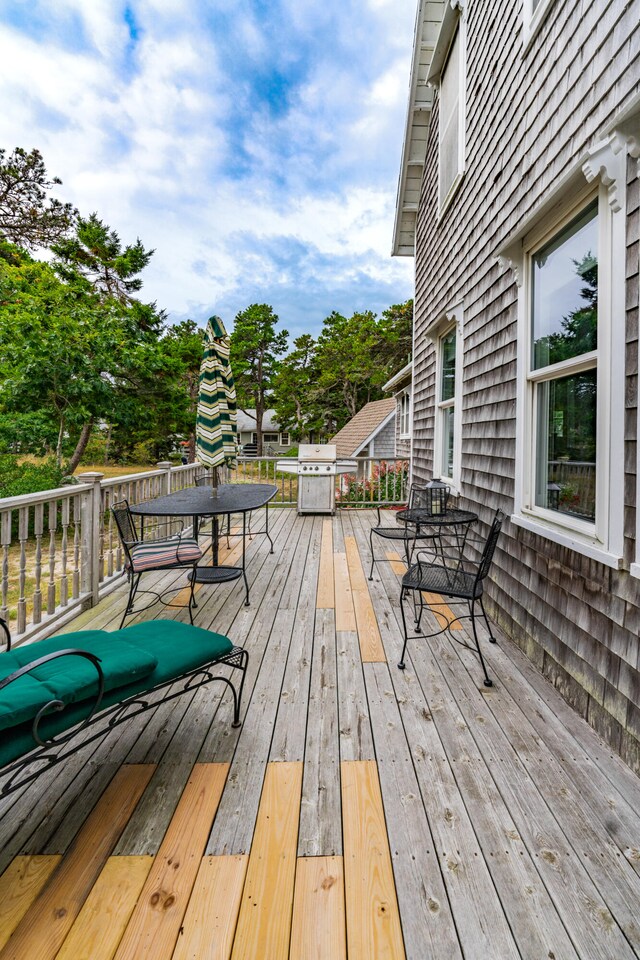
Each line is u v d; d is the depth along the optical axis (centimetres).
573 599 220
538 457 280
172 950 113
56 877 131
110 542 378
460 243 444
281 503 789
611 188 193
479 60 387
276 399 2903
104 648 173
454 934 117
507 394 317
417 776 172
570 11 233
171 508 319
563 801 160
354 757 182
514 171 308
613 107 197
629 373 184
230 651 197
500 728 201
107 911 122
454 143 479
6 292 1058
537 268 279
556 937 117
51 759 139
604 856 140
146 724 202
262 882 130
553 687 235
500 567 314
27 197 1536
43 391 867
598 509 204
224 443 369
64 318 891
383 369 2573
